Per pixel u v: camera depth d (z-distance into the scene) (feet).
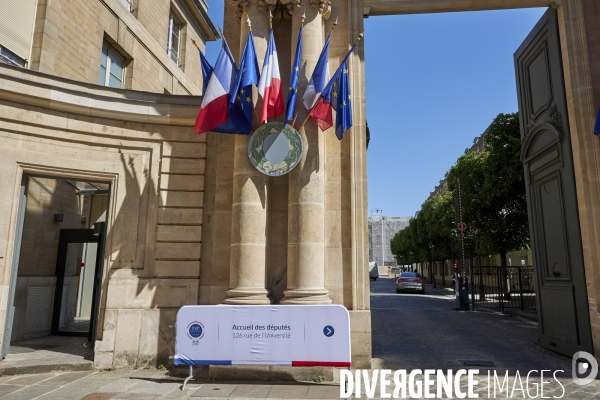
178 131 29.81
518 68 35.91
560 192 29.14
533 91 33.22
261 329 21.45
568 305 28.04
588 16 28.71
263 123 26.05
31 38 34.88
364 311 25.93
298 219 25.45
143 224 28.66
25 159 26.76
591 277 26.16
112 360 26.35
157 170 29.30
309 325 21.29
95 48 41.60
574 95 27.94
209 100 24.97
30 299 34.17
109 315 26.91
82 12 39.88
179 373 24.88
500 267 62.80
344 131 26.25
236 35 30.30
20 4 33.94
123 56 47.73
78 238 36.63
